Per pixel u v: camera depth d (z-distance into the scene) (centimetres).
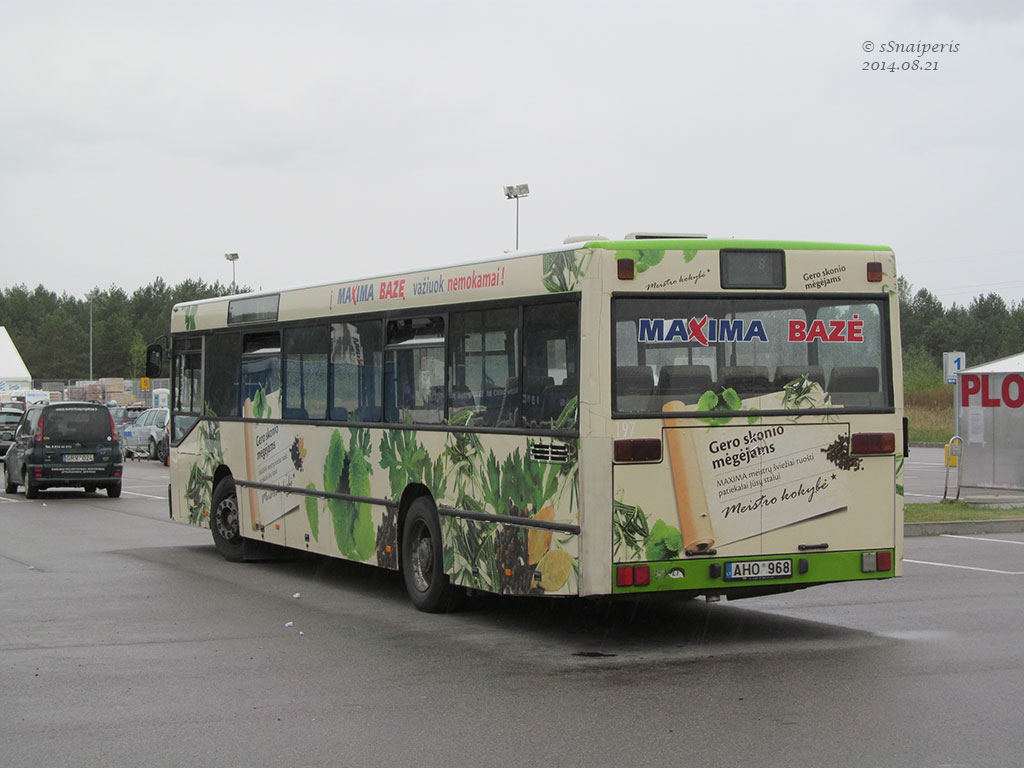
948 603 1149
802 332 954
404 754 654
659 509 911
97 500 2655
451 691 803
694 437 920
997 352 10975
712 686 808
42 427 2670
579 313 914
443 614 1125
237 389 1505
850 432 960
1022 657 894
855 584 1276
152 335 13700
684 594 941
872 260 973
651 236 973
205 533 1902
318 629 1047
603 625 1059
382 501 1187
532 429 963
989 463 2270
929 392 6022
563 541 921
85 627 1062
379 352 1198
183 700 786
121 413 5516
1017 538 1689
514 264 995
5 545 1727
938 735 677
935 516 1838
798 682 816
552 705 760
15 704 780
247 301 1480
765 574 935
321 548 1306
